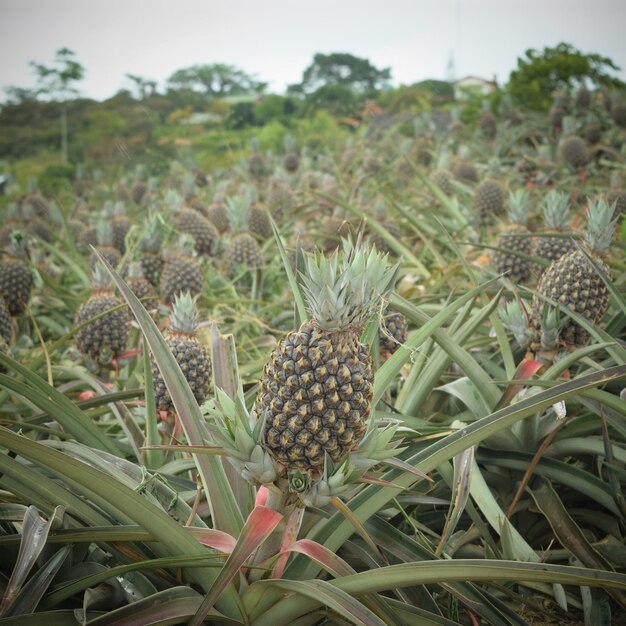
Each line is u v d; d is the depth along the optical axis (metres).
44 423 1.19
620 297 1.11
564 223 1.78
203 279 2.13
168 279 2.10
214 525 0.81
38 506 0.81
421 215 3.33
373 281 0.70
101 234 2.71
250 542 0.69
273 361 0.72
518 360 1.45
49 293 2.57
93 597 0.78
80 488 0.80
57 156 9.49
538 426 1.17
